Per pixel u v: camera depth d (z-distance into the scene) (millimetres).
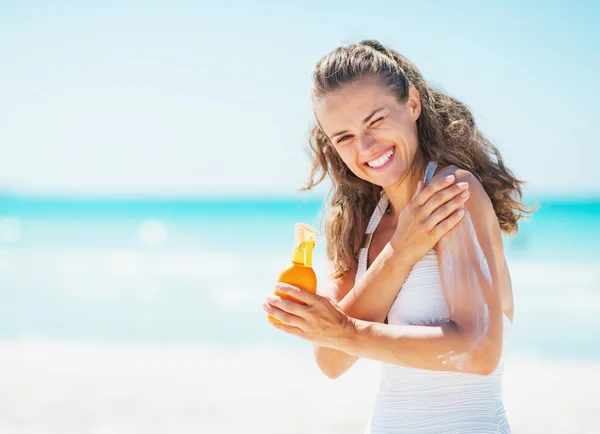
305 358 8477
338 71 1993
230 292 14555
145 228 36781
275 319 1928
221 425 5895
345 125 2006
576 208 39594
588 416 6109
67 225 39594
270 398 6699
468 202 1919
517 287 14719
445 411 1956
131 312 12453
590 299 12930
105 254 24062
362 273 2281
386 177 2041
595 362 8312
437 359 1795
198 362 8438
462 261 1863
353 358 2248
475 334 1790
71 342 9938
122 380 7586
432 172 2078
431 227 1902
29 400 6805
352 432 5598
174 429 5824
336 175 2393
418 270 1979
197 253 24000
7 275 18266
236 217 41688
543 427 5855
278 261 20453
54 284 16328
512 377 7676
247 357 8648
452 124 2172
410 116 2082
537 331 10297
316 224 2539
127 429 5840
